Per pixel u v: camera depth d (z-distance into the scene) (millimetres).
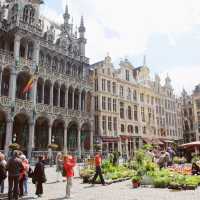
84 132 46281
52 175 23859
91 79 52500
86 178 18688
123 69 60562
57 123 42625
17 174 12109
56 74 40656
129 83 60875
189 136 82250
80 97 45031
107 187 16250
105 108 52438
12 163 12102
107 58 55719
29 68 36531
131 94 61000
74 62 46875
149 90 67938
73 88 43844
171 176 16609
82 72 48125
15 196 12000
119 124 55250
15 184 12070
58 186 17297
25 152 36344
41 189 13445
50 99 39250
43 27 44219
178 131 78875
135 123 60375
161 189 15297
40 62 40344
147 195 13164
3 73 35562
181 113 83625
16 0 37781
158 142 63562
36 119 37531
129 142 57344
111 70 56000
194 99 82562
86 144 45750
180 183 15352
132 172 21547
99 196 13055
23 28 36438
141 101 64375
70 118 41969
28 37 37375
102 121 51000
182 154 43594
